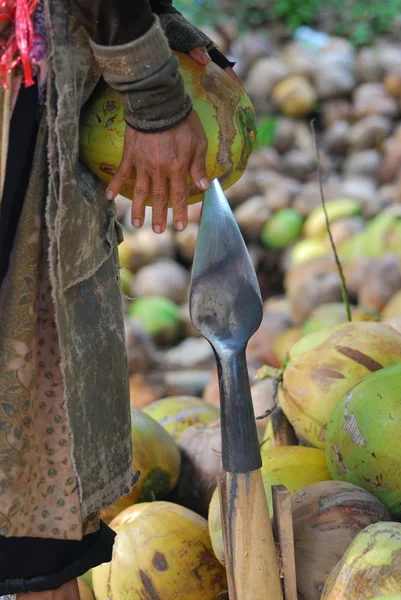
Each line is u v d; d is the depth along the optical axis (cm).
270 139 1023
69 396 261
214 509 334
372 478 322
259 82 1077
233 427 265
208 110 276
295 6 1220
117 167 271
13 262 258
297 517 301
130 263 873
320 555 292
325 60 1091
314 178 987
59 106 242
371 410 325
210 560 342
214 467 433
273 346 625
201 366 731
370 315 607
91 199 267
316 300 669
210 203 279
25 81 246
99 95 275
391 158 958
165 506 360
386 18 1238
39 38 248
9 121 253
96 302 274
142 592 337
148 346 714
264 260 884
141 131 254
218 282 270
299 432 382
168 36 284
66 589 291
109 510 418
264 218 888
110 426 280
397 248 722
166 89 247
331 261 741
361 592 259
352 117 1061
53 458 272
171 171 258
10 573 278
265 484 342
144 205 267
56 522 274
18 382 262
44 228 262
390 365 372
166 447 425
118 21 237
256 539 266
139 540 343
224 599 332
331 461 339
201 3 1202
